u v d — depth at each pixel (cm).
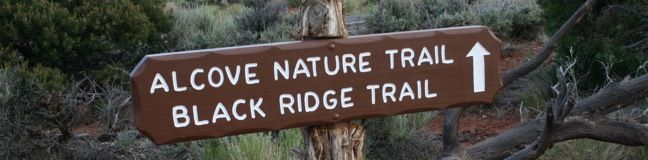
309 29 249
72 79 754
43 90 646
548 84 777
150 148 645
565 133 380
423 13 1245
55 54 802
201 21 1188
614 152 560
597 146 558
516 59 986
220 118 233
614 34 783
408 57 257
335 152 262
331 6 249
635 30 769
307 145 265
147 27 892
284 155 570
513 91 812
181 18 1158
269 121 241
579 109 421
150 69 222
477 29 266
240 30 1167
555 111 348
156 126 225
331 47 247
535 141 374
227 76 233
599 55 750
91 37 827
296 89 244
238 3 1825
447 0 1259
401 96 258
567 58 782
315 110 247
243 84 236
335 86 249
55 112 646
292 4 1703
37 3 817
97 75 811
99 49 830
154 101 224
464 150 388
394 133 622
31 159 622
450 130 384
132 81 222
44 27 800
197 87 229
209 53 230
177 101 227
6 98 608
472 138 697
